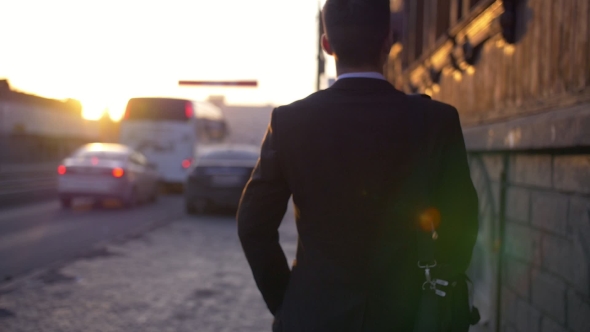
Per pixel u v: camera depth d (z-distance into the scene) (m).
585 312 2.46
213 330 4.80
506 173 3.87
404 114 1.82
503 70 4.06
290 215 13.94
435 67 6.69
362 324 1.73
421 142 1.80
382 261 1.76
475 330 4.52
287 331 1.81
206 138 24.17
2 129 36.16
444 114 1.84
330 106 1.86
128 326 4.86
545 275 3.03
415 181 1.78
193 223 11.97
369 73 1.92
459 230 1.85
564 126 2.57
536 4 3.40
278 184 1.89
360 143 1.80
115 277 6.63
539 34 3.34
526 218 3.40
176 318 5.11
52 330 4.73
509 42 3.84
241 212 1.92
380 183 1.78
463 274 1.89
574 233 2.63
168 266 7.30
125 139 21.81
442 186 1.84
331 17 1.95
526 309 3.33
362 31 1.91
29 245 9.03
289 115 1.89
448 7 6.30
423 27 8.47
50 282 6.34
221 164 13.73
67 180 14.73
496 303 3.95
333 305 1.76
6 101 37.03
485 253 4.34
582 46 2.72
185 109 21.84
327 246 1.81
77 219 12.55
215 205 13.89
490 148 3.98
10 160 37.16
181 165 21.72
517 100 3.74
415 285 1.78
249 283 6.42
